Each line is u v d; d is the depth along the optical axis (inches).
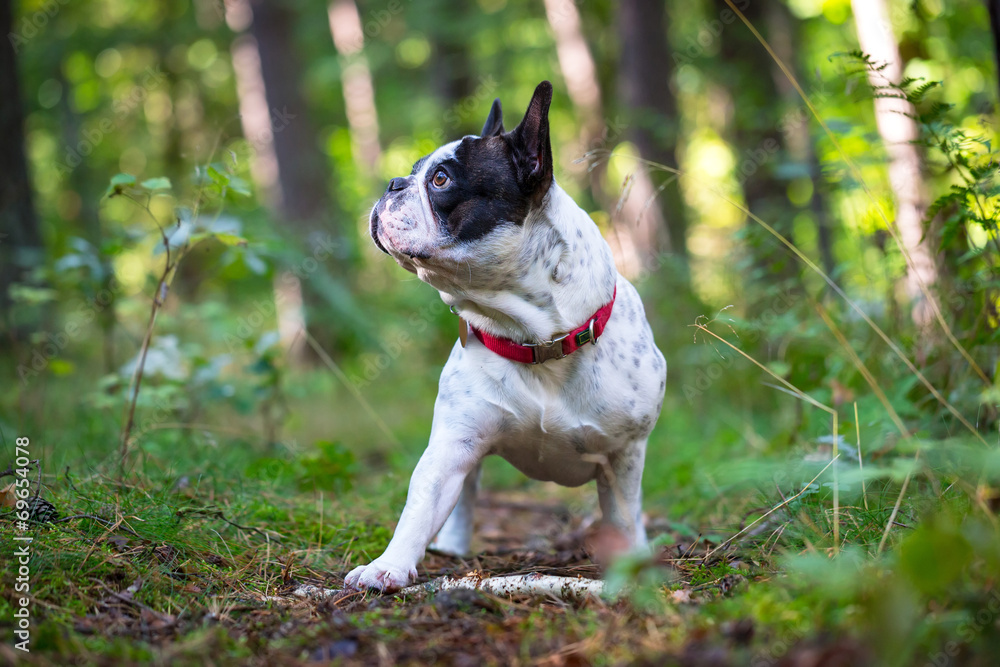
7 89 301.6
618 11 426.9
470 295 124.6
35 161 646.5
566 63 571.5
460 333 131.3
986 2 161.5
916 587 76.3
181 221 175.2
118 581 109.3
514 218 121.0
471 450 126.4
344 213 584.7
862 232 190.2
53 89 571.5
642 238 390.3
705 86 549.6
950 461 115.8
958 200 141.6
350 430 290.7
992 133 189.2
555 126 708.0
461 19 580.7
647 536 166.1
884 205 180.9
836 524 105.7
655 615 93.7
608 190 545.3
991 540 81.0
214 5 596.4
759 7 385.1
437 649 89.7
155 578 110.8
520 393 125.3
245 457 202.5
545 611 103.2
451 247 121.4
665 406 275.9
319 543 143.6
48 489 138.3
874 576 86.5
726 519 158.1
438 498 122.7
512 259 121.6
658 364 133.3
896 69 215.9
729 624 85.3
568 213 126.0
